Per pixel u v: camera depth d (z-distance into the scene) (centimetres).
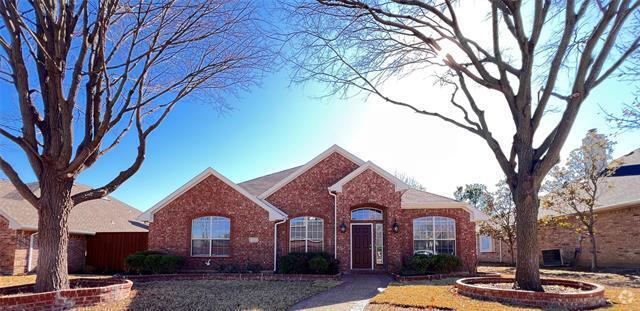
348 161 2053
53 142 1077
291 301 1095
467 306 912
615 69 1009
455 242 1970
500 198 2325
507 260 2666
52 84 1082
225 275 1702
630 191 1988
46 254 1055
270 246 1898
